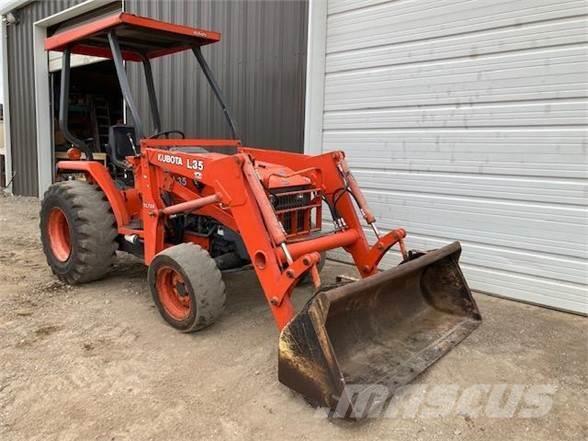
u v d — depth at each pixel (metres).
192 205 3.22
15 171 10.67
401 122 4.60
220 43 6.22
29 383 2.62
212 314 3.14
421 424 2.33
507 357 3.00
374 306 2.89
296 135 5.52
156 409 2.40
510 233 4.04
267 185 3.20
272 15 5.61
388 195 4.77
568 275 3.79
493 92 4.01
